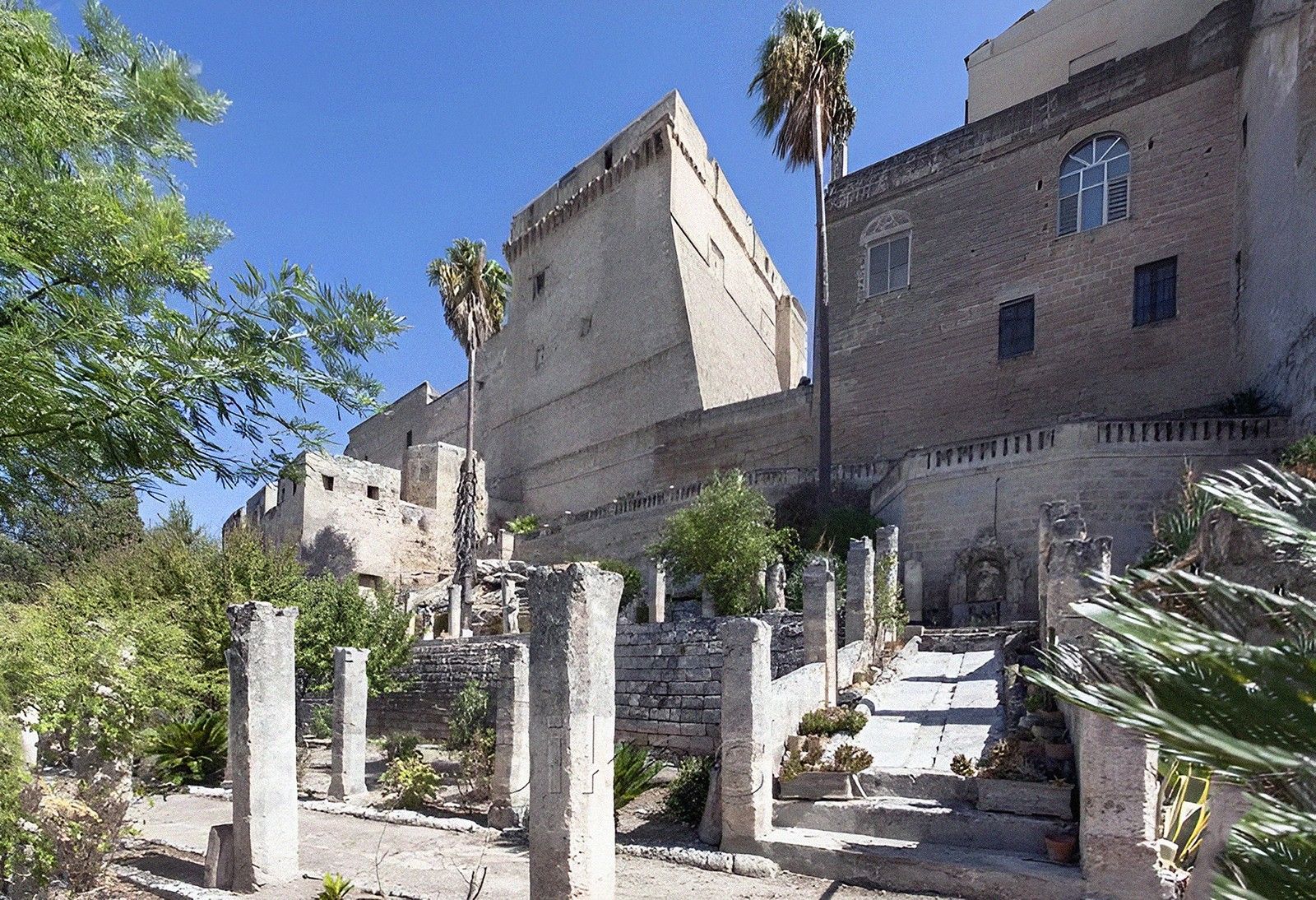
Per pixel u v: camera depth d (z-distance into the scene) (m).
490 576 34.12
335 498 41.69
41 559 20.03
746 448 36.91
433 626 29.56
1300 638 2.74
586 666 8.02
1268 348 22.00
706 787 12.30
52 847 8.84
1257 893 2.45
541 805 7.92
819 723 12.44
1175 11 30.92
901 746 11.80
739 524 21.33
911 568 21.88
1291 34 21.41
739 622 10.71
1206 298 25.73
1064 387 28.30
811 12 28.98
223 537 24.81
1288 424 19.69
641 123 46.59
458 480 48.44
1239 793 5.30
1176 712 2.44
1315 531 2.87
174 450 5.91
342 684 16.53
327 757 22.12
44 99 5.07
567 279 50.62
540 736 8.03
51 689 8.64
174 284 5.75
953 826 9.56
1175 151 27.03
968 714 12.90
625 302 45.56
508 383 54.47
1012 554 21.59
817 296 27.92
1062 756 10.03
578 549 37.91
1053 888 8.09
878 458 32.41
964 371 30.89
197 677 13.64
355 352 6.44
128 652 10.41
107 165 5.81
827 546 24.25
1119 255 27.81
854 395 33.72
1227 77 26.09
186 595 20.97
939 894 8.63
